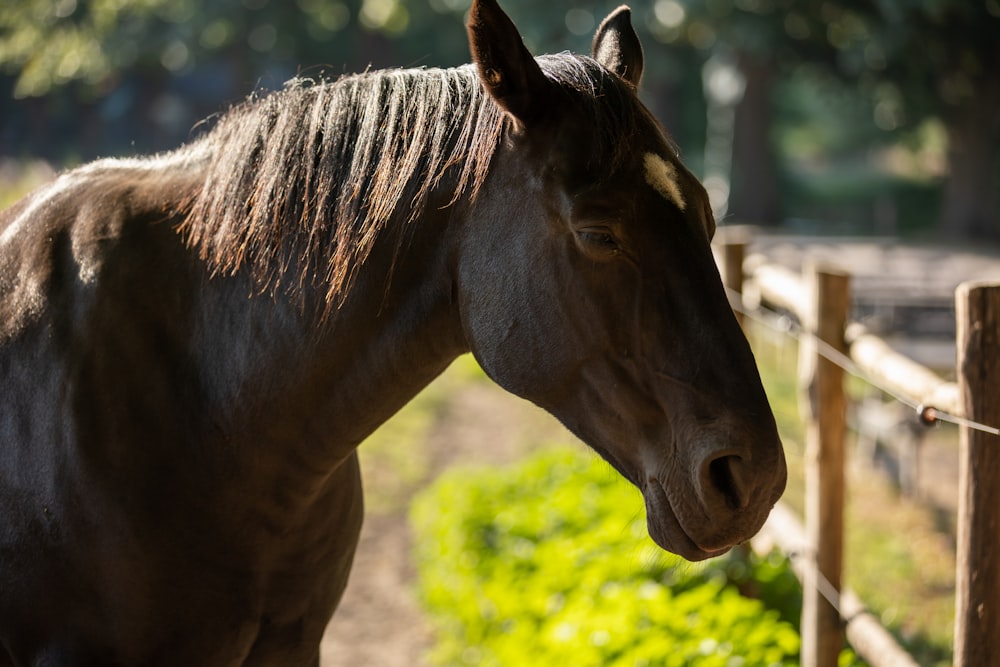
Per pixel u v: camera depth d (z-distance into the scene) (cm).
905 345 1311
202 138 321
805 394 512
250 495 288
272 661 310
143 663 289
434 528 848
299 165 281
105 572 280
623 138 244
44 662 289
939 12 2545
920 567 805
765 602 605
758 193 3862
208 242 288
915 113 3419
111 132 5266
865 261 2423
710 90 4322
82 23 3603
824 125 6366
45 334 286
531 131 250
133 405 279
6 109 4862
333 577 320
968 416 312
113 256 288
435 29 4375
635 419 248
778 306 626
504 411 1458
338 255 270
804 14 2930
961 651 317
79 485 276
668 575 597
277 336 281
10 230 308
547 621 589
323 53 4644
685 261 241
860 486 1058
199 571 286
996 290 305
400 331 276
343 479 317
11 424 286
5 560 287
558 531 743
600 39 304
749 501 235
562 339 250
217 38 4262
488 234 259
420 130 268
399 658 709
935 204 4172
